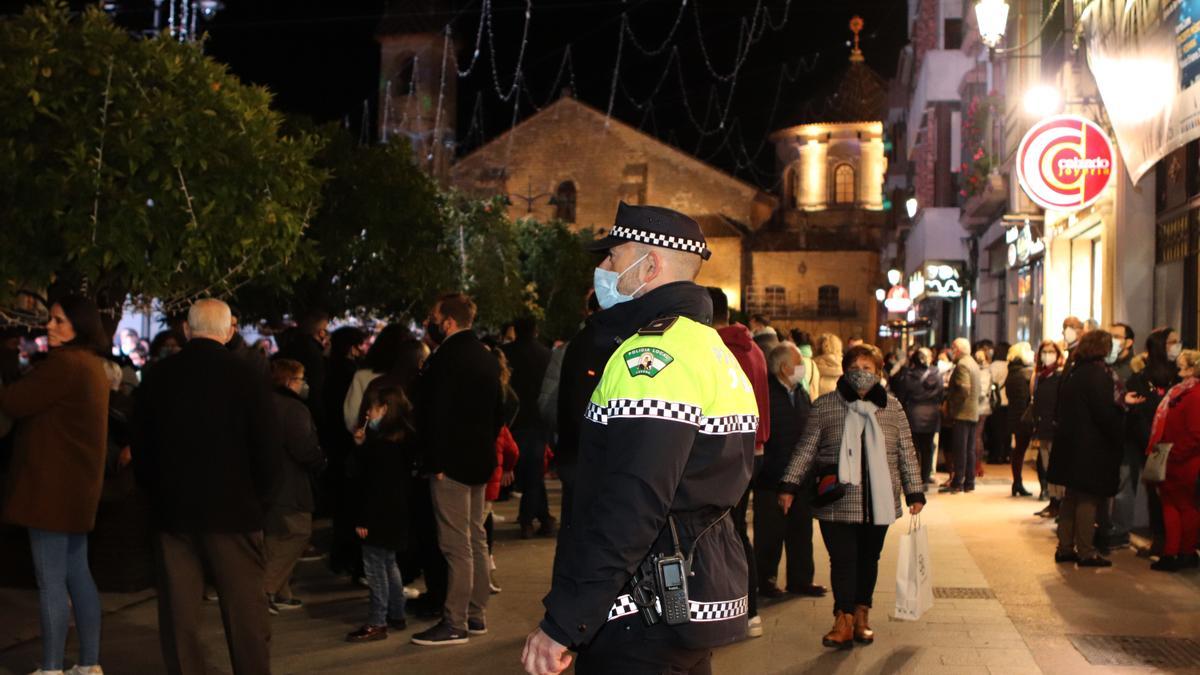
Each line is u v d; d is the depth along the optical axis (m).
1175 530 9.52
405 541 7.50
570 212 62.28
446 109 60.09
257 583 5.85
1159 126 10.10
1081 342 9.91
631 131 62.00
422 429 7.32
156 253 8.80
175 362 5.77
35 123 8.70
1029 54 18.58
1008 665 6.77
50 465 6.14
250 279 10.62
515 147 62.72
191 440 5.66
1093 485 9.70
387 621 7.82
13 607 8.15
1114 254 14.05
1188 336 12.16
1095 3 12.52
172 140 8.73
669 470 3.15
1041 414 13.55
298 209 10.82
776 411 8.65
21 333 11.40
